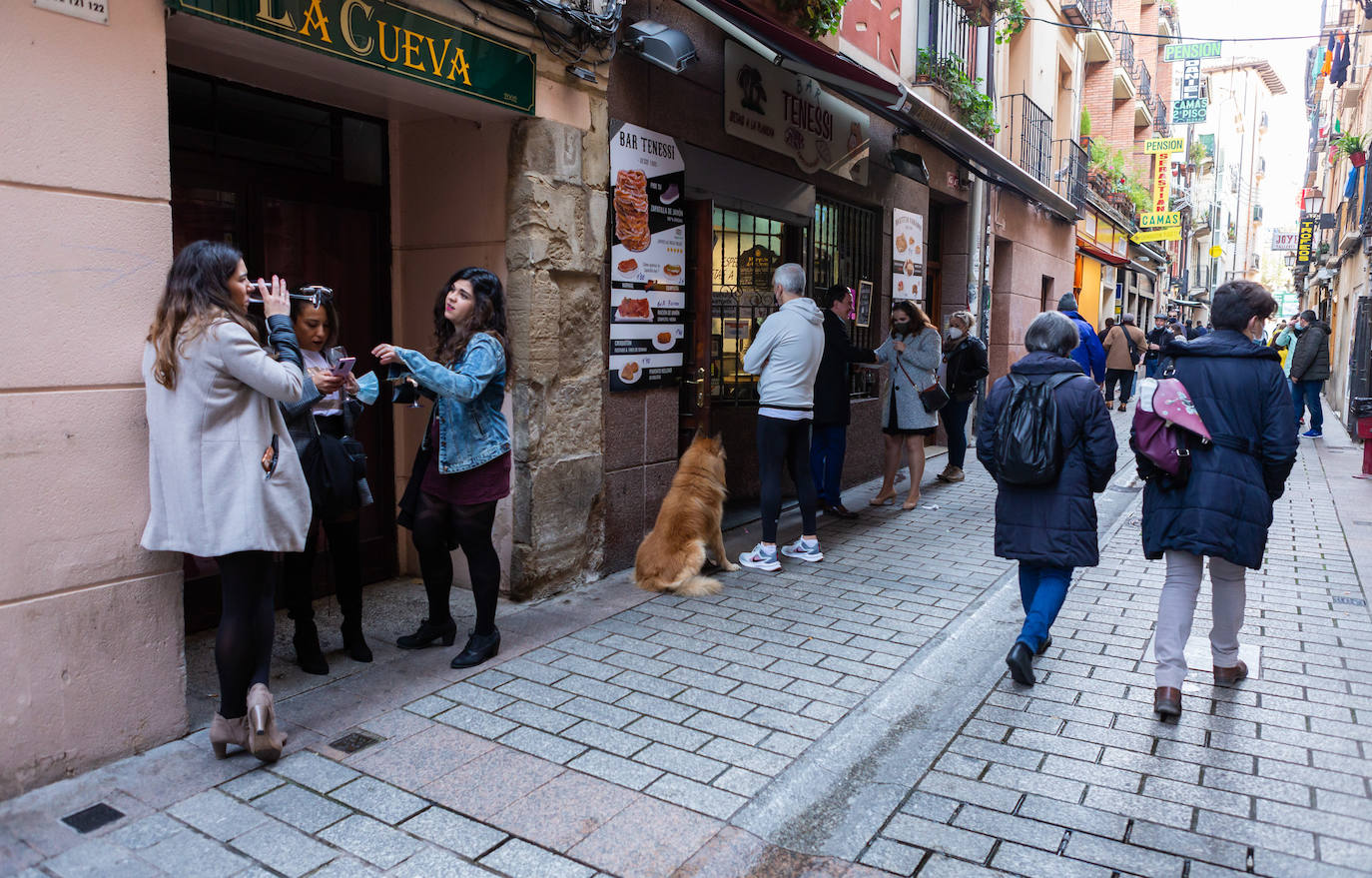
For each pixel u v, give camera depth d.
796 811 2.83
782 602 4.96
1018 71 13.12
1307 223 28.84
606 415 5.30
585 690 3.71
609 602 4.89
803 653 4.18
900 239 9.14
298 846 2.56
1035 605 3.89
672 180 5.64
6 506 2.64
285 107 4.36
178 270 2.82
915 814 2.82
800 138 7.02
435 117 4.82
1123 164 20.39
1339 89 23.70
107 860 2.47
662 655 4.12
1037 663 4.11
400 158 4.97
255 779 2.93
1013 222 12.23
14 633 2.69
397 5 3.79
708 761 3.12
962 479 8.95
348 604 3.94
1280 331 16.64
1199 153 34.38
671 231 5.68
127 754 3.02
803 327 5.55
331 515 3.68
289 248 4.46
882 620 4.67
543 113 4.59
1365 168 16.02
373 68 3.71
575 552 5.09
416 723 3.38
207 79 4.00
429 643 4.19
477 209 4.74
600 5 4.83
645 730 3.36
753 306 7.16
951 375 8.72
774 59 6.21
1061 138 16.11
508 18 4.33
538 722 3.41
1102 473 3.82
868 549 6.20
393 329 5.07
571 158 4.79
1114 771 3.08
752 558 5.68
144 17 2.91
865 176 8.17
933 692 3.79
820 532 6.73
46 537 2.74
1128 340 15.73
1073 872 2.49
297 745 3.18
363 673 3.85
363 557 5.11
